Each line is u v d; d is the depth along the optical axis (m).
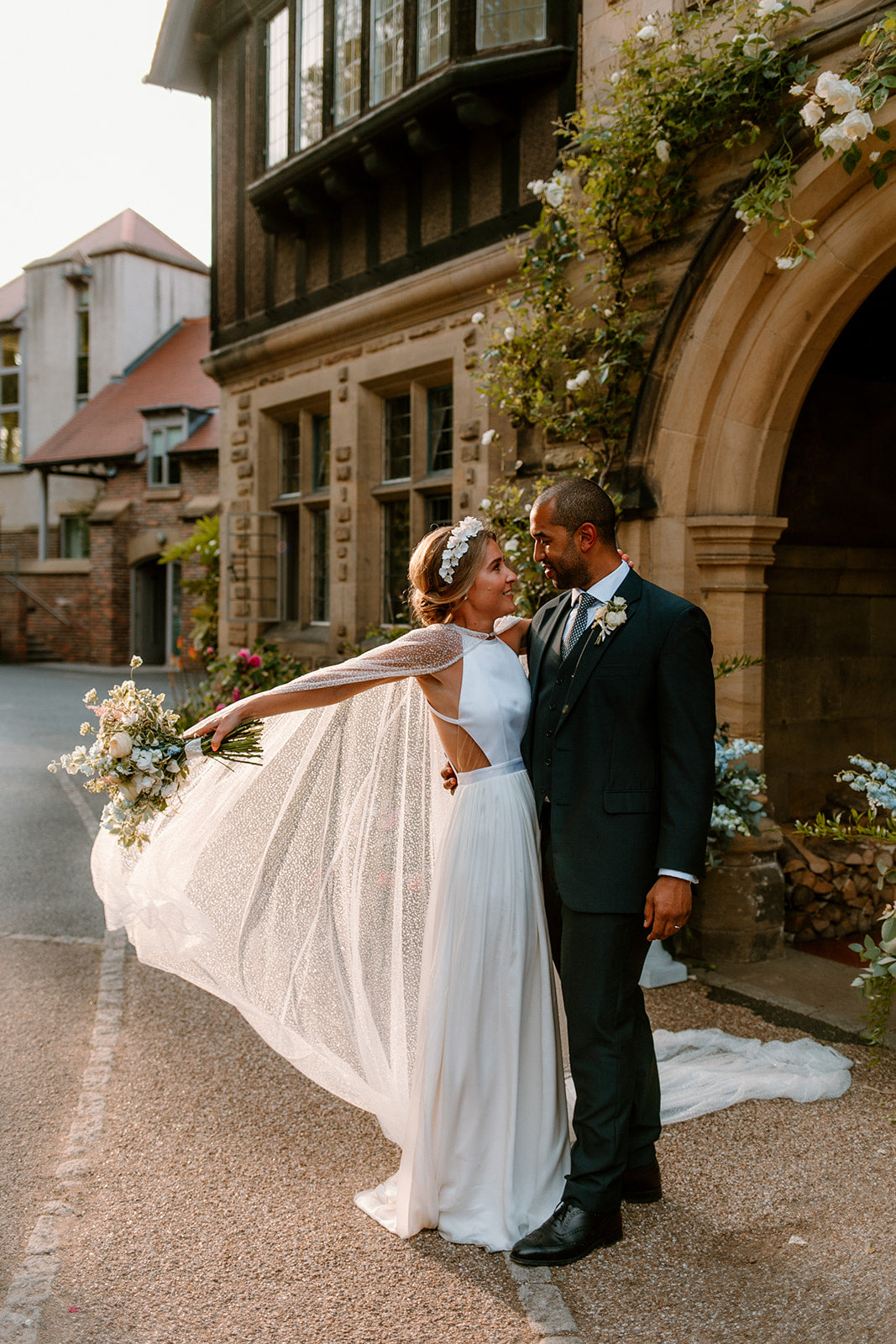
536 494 5.69
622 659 2.46
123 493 21.53
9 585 23.25
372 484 7.78
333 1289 2.31
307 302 8.18
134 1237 2.51
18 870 6.20
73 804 8.30
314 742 3.03
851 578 5.60
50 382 24.72
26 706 14.31
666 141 4.39
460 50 5.91
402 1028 2.87
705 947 4.50
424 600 2.66
